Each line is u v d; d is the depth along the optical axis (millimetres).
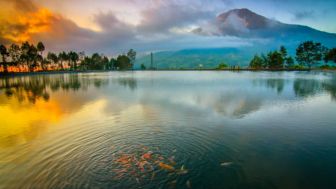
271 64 89875
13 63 89375
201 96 19781
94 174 5836
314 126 10125
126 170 6004
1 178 5738
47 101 18609
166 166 6203
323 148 7543
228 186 5238
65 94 23312
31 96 22281
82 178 5645
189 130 9617
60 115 13023
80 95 22250
